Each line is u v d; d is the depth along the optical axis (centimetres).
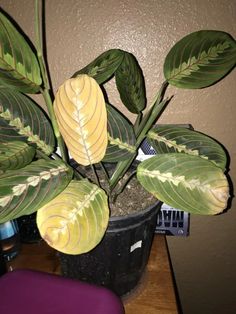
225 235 72
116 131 38
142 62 54
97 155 31
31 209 30
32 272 44
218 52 37
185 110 58
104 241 38
